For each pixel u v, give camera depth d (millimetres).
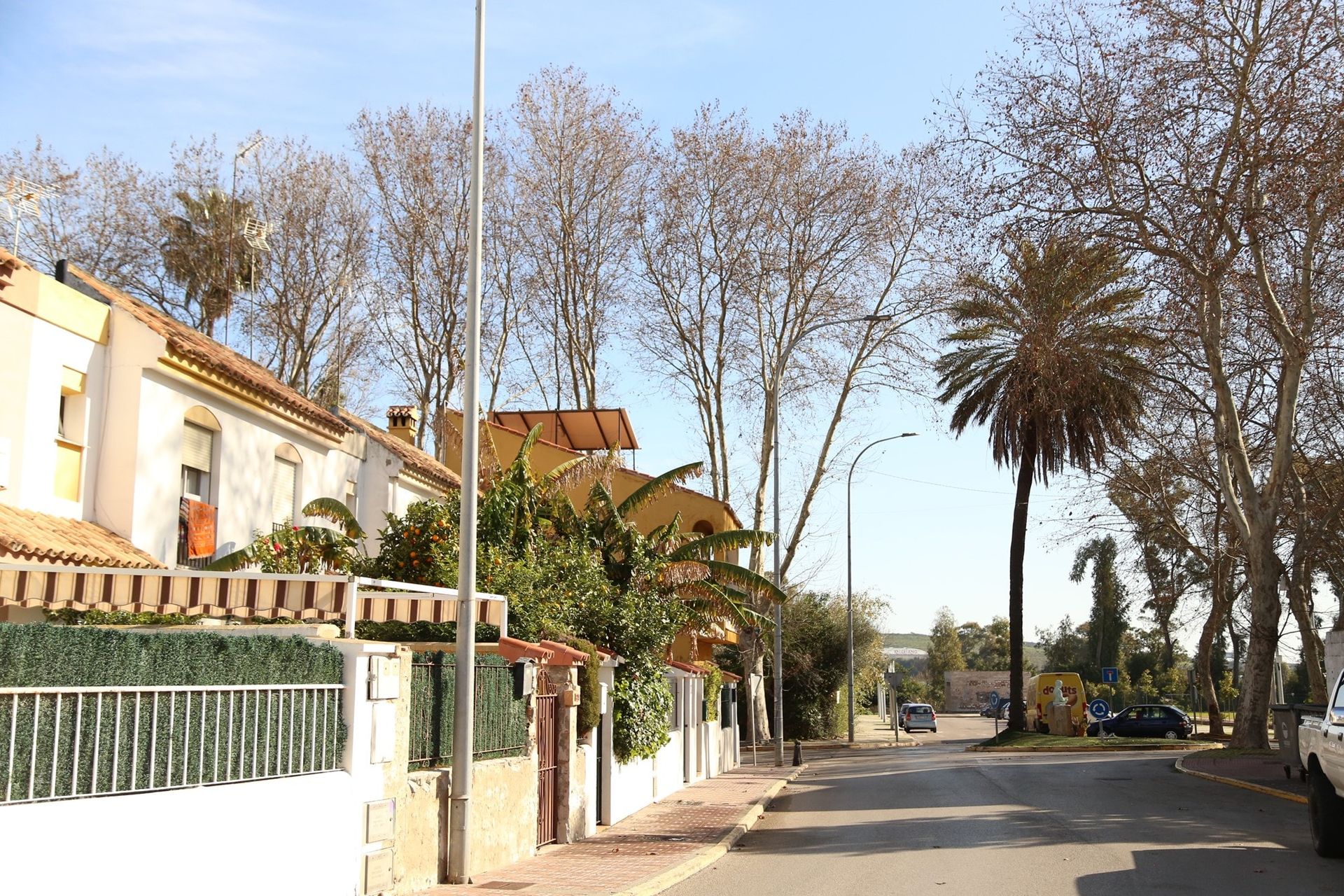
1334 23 21391
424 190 36969
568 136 39125
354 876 9992
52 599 12750
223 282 35938
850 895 11461
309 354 37812
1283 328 24750
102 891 7055
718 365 42688
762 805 21594
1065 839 15086
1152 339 27062
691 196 39688
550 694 15992
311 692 9625
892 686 56938
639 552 23750
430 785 11703
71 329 15898
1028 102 23656
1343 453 28484
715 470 43406
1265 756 27656
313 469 21969
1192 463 33031
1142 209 23578
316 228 37562
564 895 11297
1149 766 28719
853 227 39344
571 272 40281
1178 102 22531
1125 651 91562
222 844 8164
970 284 26734
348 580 11906
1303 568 34125
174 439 17344
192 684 8188
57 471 15703
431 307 38438
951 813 18812
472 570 12281
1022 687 44938
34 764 6809
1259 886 11242
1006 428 39188
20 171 33562
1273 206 22328
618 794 18953
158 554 16812
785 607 56000
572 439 38938
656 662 21969
